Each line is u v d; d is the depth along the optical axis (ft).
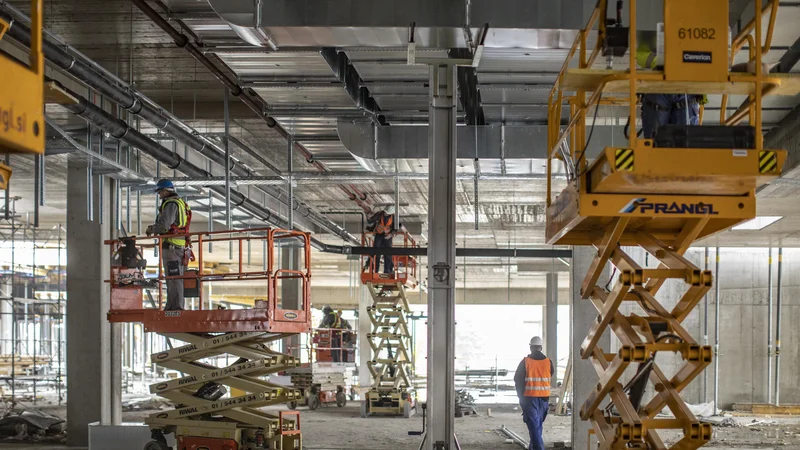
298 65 44.16
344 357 117.50
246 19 36.76
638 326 32.58
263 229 45.83
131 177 62.54
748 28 30.35
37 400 105.60
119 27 52.03
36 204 47.88
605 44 29.91
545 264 147.13
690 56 27.43
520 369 50.72
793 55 43.88
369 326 145.79
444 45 39.32
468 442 65.92
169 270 47.19
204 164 72.74
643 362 31.63
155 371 146.00
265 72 45.65
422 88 49.88
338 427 75.15
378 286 89.20
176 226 47.16
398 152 55.72
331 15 36.76
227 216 56.13
